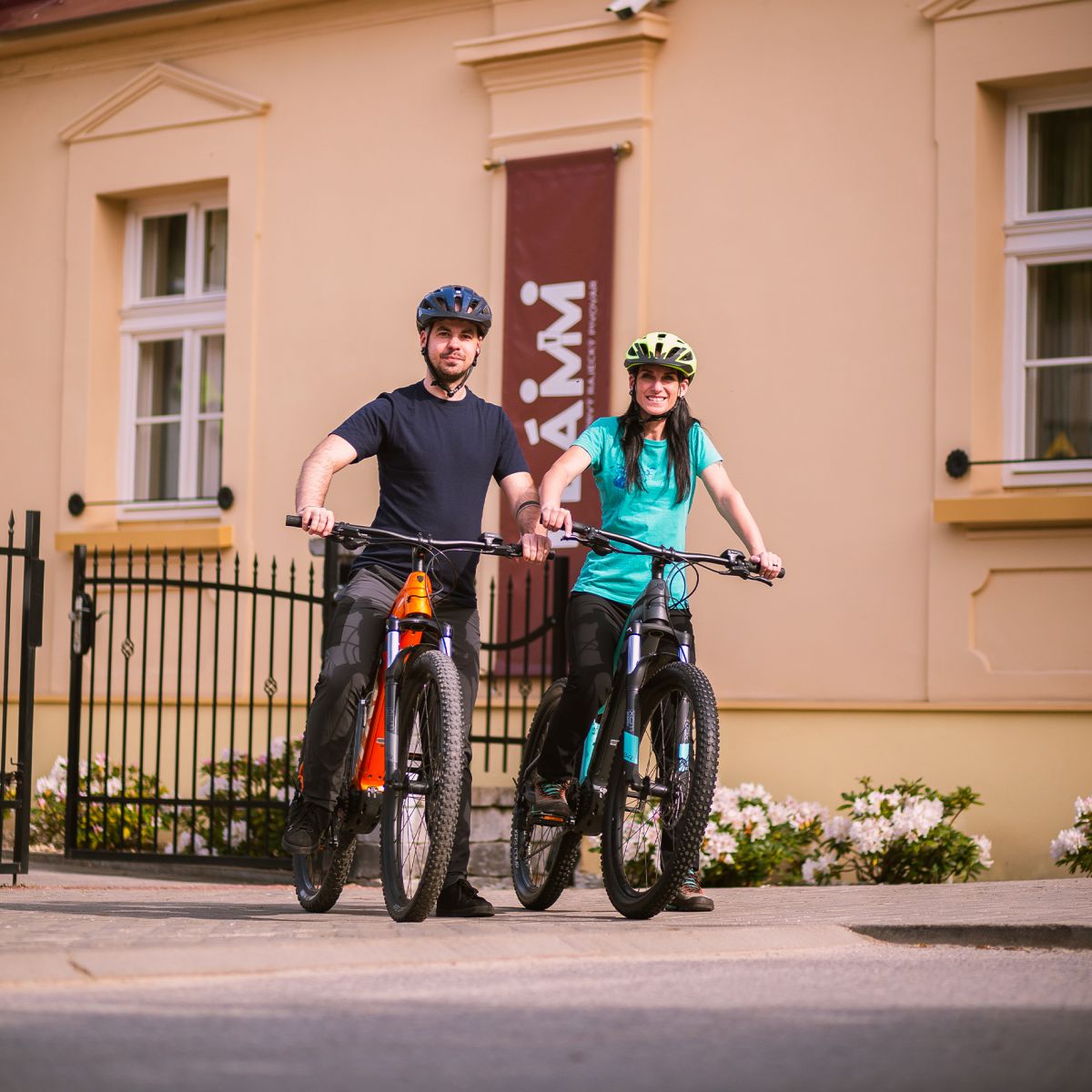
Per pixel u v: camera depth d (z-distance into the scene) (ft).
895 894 32.81
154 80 57.77
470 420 28.22
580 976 21.63
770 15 48.08
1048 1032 17.97
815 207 47.24
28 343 59.62
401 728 26.30
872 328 46.29
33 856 46.42
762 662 47.01
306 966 21.79
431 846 25.20
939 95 45.68
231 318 55.98
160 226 59.21
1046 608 43.68
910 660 45.16
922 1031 17.90
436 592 27.61
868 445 46.11
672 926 25.81
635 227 49.29
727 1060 16.38
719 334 48.24
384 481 28.17
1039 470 44.80
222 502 55.47
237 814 46.06
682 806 26.14
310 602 42.24
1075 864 40.11
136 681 56.08
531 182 50.75
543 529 26.53
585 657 28.02
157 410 58.80
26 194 60.03
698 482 48.03
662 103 49.37
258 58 56.24
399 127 53.62
